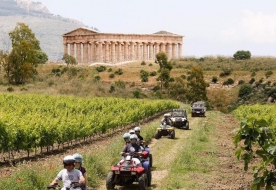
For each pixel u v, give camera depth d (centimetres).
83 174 1441
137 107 6525
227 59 19275
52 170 2078
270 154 869
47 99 7369
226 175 2544
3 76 13000
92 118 4584
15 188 1769
